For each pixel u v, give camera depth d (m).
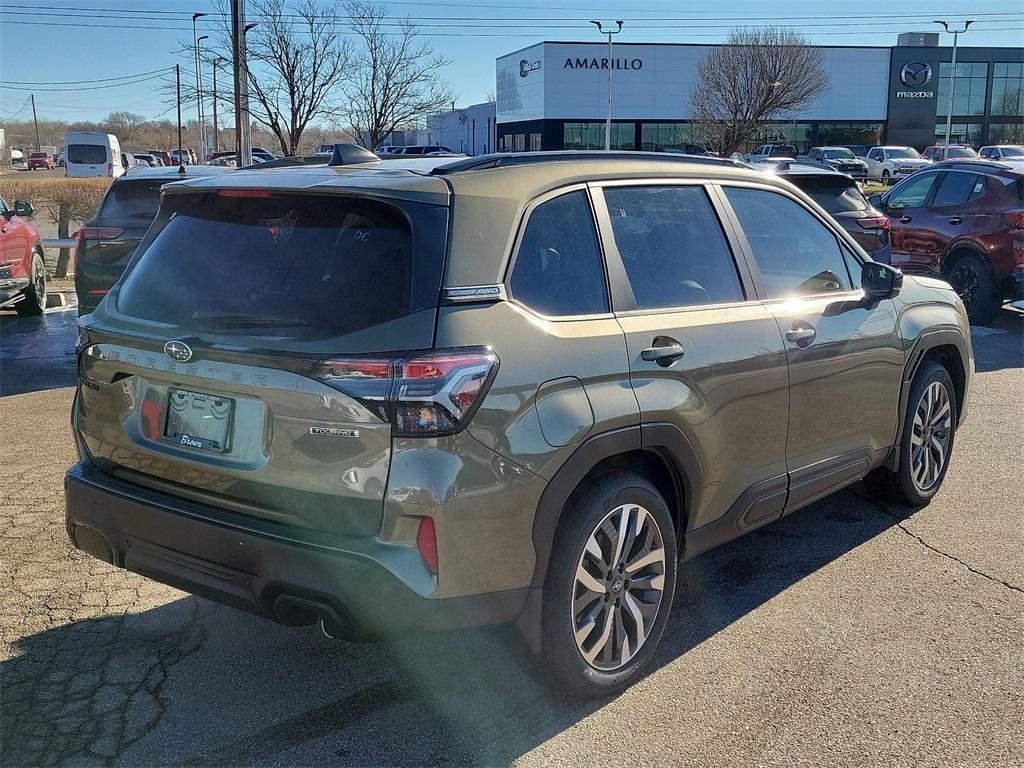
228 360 2.92
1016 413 7.17
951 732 3.14
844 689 3.39
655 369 3.32
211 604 4.02
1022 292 10.77
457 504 2.74
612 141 56.12
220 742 3.05
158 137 102.75
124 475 3.30
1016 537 4.78
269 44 25.73
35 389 7.82
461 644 3.71
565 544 3.09
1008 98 60.31
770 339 3.82
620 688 3.36
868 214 10.09
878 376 4.53
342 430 2.73
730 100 50.00
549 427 2.94
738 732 3.13
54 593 4.07
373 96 28.08
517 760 2.98
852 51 57.22
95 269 8.78
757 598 4.12
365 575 2.71
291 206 3.07
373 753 3.01
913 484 5.05
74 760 2.95
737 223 3.96
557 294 3.14
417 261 2.82
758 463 3.86
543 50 54.41
